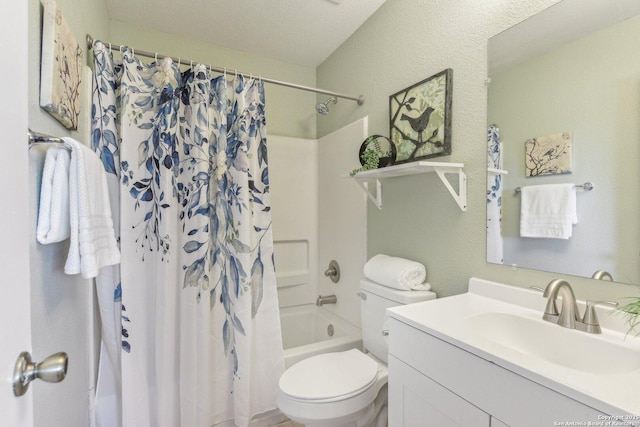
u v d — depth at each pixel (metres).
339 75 2.18
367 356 1.46
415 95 1.51
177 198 1.44
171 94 1.41
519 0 1.09
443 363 0.85
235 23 1.89
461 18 1.29
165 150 1.39
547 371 0.63
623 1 0.84
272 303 1.63
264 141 1.65
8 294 0.43
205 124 1.47
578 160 0.93
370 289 1.54
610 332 0.83
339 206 2.15
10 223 0.44
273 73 2.34
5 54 0.43
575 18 0.94
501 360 0.70
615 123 0.85
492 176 1.17
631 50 0.82
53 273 0.79
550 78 1.00
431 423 0.89
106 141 1.30
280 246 2.35
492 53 1.17
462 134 1.29
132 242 1.36
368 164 1.55
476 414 0.75
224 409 1.54
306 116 2.47
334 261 2.21
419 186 1.50
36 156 0.67
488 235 1.19
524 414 0.65
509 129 1.12
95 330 1.34
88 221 0.76
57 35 0.79
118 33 1.85
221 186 1.53
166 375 1.38
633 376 0.62
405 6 1.58
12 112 0.45
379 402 1.42
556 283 0.88
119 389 1.38
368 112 1.88
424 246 1.47
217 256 1.54
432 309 1.05
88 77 1.26
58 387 0.84
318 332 2.29
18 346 0.45
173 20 1.86
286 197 2.37
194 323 1.43
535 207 1.04
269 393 1.61
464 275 1.28
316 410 1.14
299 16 1.83
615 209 0.85
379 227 1.78
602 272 0.88
